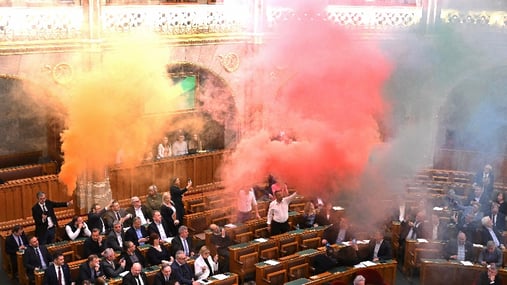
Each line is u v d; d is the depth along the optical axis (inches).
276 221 653.3
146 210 666.8
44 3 637.3
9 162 740.7
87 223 631.8
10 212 680.4
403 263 653.9
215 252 610.5
